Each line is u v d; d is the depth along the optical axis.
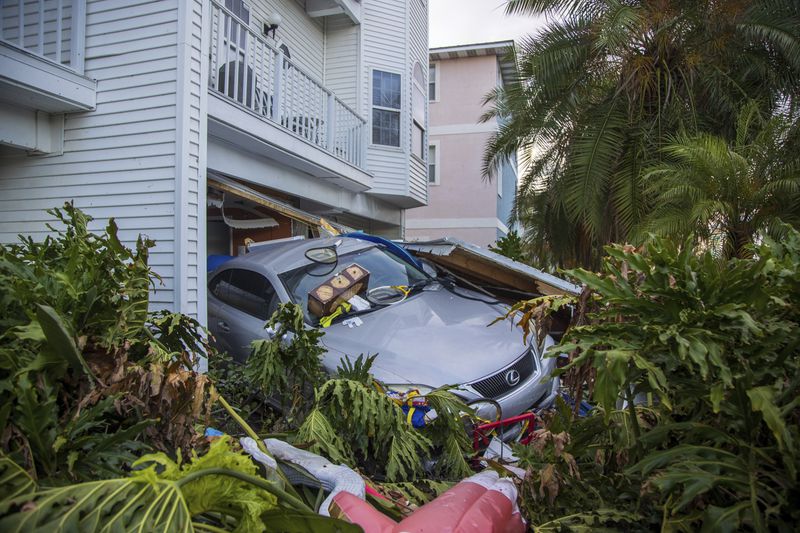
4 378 1.54
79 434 1.63
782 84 8.35
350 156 10.23
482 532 1.57
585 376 2.28
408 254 5.52
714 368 1.58
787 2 7.86
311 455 2.14
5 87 5.08
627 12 7.55
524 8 8.96
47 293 1.76
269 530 1.47
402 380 3.42
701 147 6.27
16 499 1.12
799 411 1.58
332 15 11.66
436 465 2.87
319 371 3.08
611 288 1.77
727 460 1.54
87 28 5.82
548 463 1.95
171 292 5.40
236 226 7.66
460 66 19.56
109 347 1.79
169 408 1.83
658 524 1.74
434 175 19.70
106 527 1.12
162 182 5.49
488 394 3.46
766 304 1.61
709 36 8.06
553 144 9.67
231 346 4.92
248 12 8.93
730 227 6.29
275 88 7.50
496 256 5.03
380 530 1.60
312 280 4.87
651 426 2.02
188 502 1.35
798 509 1.43
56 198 5.92
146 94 5.59
